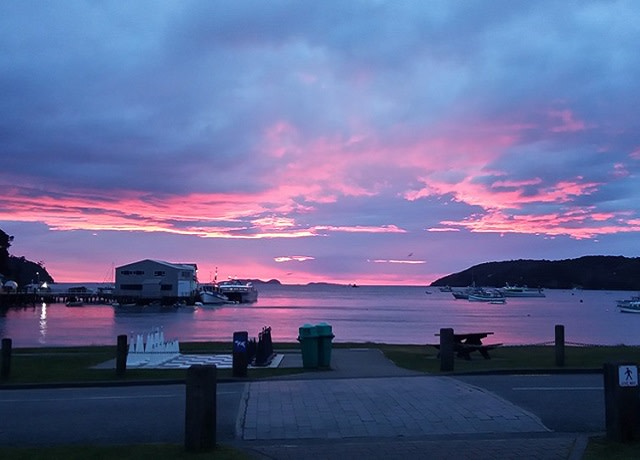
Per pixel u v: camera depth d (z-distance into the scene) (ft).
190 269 426.51
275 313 333.62
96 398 41.91
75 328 203.51
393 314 329.93
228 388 44.98
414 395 39.65
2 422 34.37
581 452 26.61
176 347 71.26
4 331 186.29
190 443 26.91
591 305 515.91
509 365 57.21
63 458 25.76
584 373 52.37
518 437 30.35
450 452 27.09
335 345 86.74
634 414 28.25
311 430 31.96
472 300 608.60
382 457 26.37
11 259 545.44
